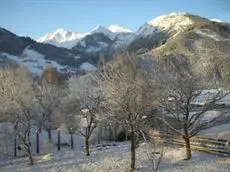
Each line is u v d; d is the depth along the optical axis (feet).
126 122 118.01
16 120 160.35
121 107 115.44
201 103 143.64
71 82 208.23
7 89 166.71
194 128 123.13
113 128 203.21
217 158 115.65
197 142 128.77
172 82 122.21
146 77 128.16
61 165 134.21
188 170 104.47
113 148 160.04
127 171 113.91
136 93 116.67
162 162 117.29
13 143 189.88
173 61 148.66
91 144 195.00
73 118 212.02
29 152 147.43
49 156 157.58
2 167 150.00
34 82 234.38
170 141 138.10
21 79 208.95
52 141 205.16
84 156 146.82
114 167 120.37
